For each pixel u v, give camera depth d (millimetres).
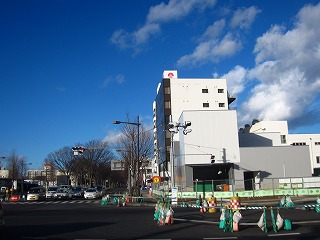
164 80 80562
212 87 80938
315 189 38594
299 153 52938
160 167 76125
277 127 79812
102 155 88750
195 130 52281
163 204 17578
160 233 14234
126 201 39250
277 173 52125
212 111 52844
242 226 16047
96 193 52750
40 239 12984
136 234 14031
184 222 17953
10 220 19922
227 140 52406
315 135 79625
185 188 47812
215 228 15609
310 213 21859
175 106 79250
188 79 80625
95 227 16375
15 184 62469
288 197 27266
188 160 51594
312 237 12734
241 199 37750
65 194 51938
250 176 53125
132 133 53375
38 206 34406
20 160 107875
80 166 88000
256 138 63969
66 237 13398
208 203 25562
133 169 52781
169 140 76938
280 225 14445
